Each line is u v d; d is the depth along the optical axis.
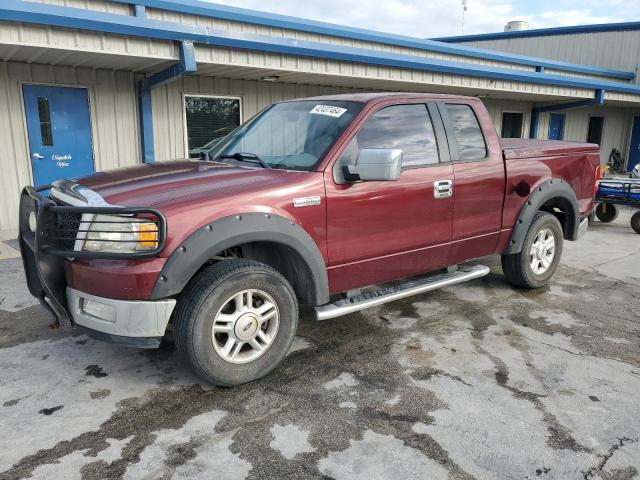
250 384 3.32
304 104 4.18
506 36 22.83
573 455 2.64
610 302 4.98
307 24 10.09
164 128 9.52
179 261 2.89
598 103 15.62
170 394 3.18
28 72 7.94
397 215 3.83
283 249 3.43
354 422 2.90
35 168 8.27
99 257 2.84
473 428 2.86
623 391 3.29
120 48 6.99
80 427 2.82
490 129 4.55
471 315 4.58
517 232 4.79
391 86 11.98
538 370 3.56
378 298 3.82
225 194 3.11
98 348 3.81
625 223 9.64
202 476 2.45
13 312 4.50
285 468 2.51
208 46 7.80
